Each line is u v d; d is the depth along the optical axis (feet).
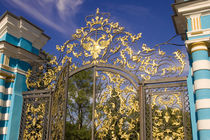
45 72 24.99
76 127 49.55
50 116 22.77
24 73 24.82
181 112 17.81
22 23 24.02
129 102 19.83
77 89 52.42
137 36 21.11
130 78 20.29
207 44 16.79
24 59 24.77
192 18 17.80
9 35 23.97
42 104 24.06
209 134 14.69
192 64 17.26
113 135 19.74
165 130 17.90
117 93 20.52
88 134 48.60
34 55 25.03
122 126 20.99
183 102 17.79
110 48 21.84
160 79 19.04
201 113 15.29
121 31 21.84
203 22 17.40
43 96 23.73
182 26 20.21
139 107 19.12
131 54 20.85
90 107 50.93
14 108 23.20
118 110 20.26
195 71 16.33
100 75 21.57
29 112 24.31
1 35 24.31
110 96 20.75
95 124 20.21
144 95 19.13
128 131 19.54
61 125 20.44
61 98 21.79
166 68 19.38
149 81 19.38
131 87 20.17
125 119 20.25
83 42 23.16
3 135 22.41
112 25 22.27
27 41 25.11
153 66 19.81
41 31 25.89
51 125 22.38
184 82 18.29
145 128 18.21
